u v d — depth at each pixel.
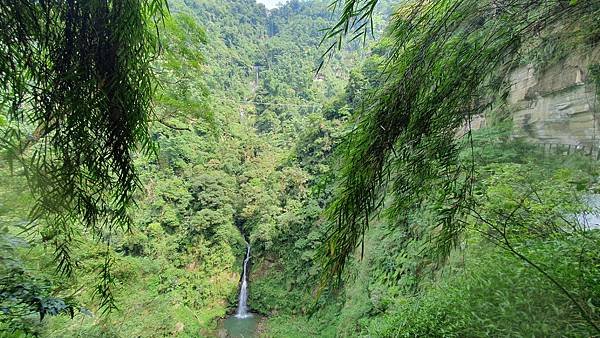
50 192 1.01
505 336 1.72
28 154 1.02
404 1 1.43
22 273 1.65
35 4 0.91
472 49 1.32
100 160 1.09
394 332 2.97
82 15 0.98
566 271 1.74
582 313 1.39
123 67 1.05
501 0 1.29
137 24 1.04
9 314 1.56
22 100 0.91
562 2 1.28
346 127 1.60
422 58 1.30
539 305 1.68
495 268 2.21
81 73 0.99
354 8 0.90
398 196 1.49
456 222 1.69
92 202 1.17
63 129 1.00
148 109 1.27
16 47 0.88
